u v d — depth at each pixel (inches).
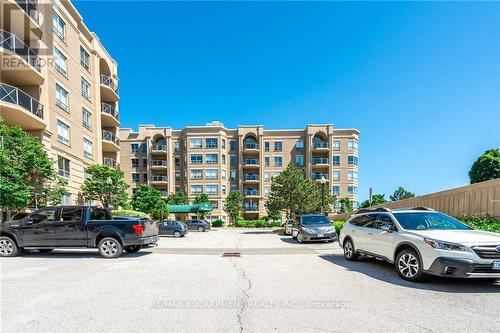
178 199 1927.9
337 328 149.4
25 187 555.2
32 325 152.5
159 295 203.3
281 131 2151.8
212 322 156.5
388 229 281.9
